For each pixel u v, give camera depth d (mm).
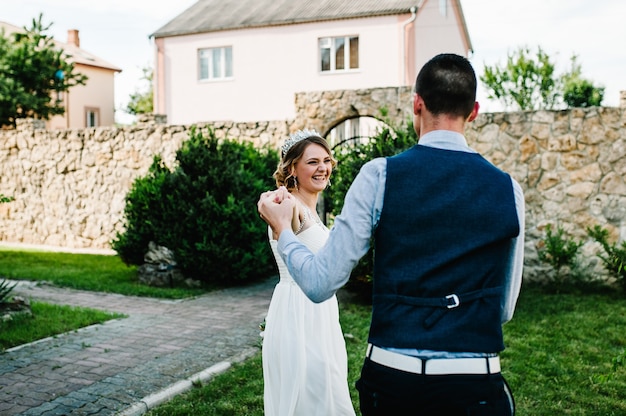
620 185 8039
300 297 2869
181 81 22328
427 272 1672
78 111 29969
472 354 1648
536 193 8391
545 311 6879
